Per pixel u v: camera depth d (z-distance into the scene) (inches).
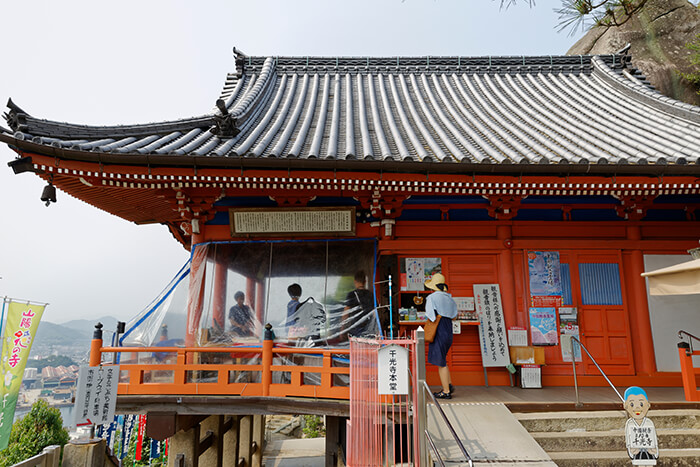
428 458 196.5
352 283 326.0
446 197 349.1
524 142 374.3
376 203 333.1
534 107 494.9
